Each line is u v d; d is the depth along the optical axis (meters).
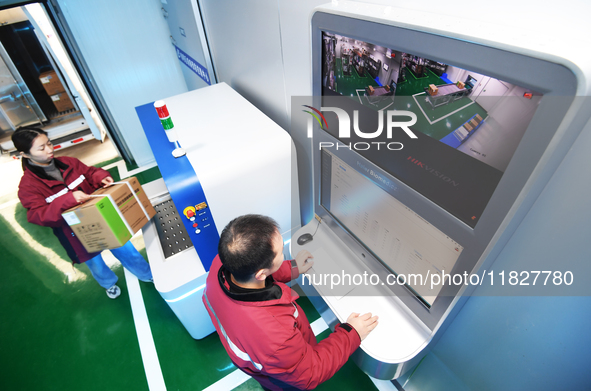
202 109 1.86
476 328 1.14
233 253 0.92
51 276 2.60
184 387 1.87
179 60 3.18
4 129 4.34
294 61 1.40
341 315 1.28
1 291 2.50
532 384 1.04
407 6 0.82
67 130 4.41
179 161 1.45
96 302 2.37
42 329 2.23
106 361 2.02
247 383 1.86
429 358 1.48
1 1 2.31
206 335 2.05
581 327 0.81
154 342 2.10
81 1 2.54
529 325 0.94
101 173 1.96
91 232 1.66
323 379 1.04
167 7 2.65
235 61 2.05
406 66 0.79
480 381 1.25
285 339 0.94
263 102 1.95
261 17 1.48
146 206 1.80
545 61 0.51
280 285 1.14
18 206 3.38
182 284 1.52
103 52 2.85
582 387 0.89
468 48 0.62
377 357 1.14
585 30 0.54
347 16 0.88
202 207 1.42
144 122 1.78
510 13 0.63
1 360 2.07
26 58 4.13
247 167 1.46
